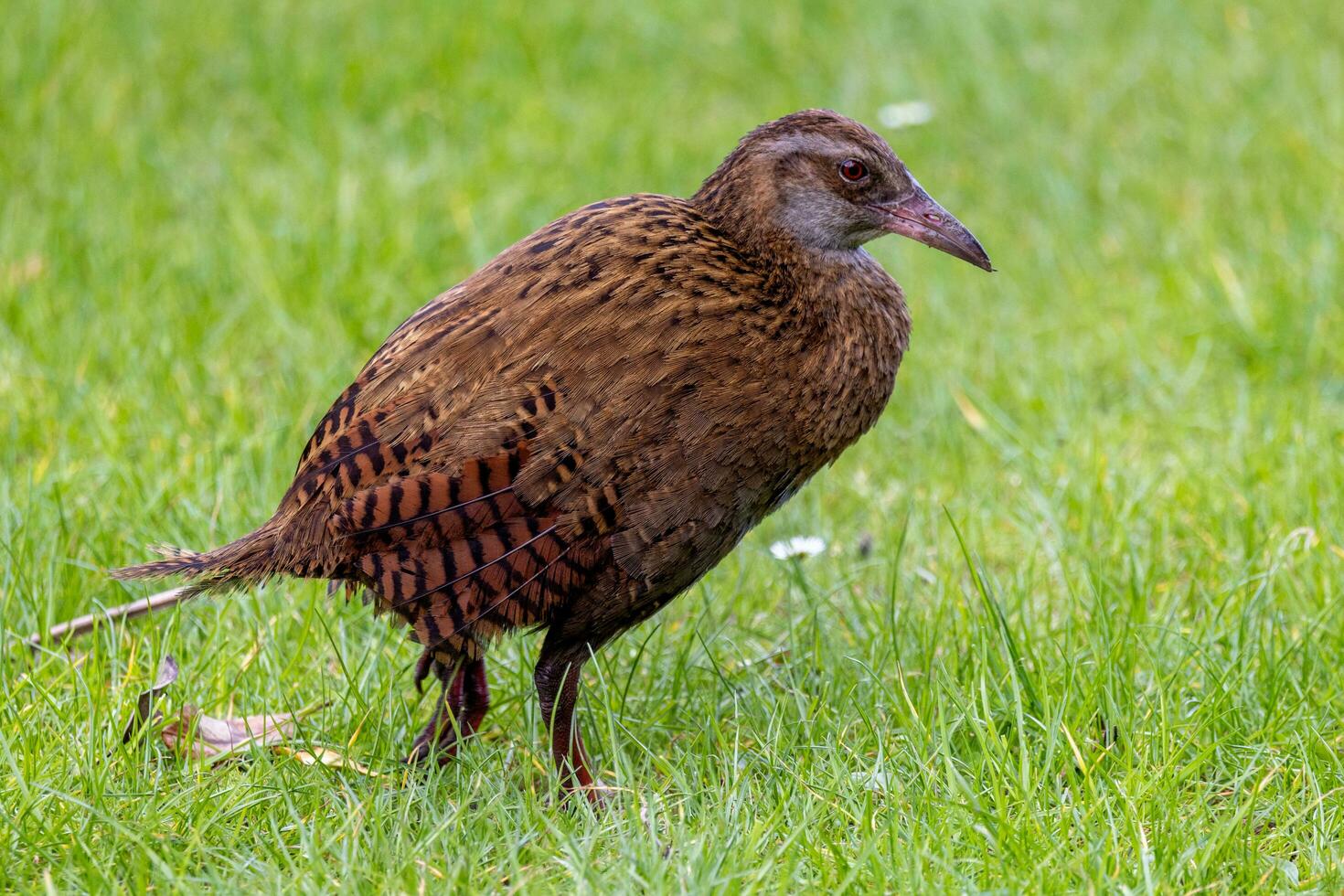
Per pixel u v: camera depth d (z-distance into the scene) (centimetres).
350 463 802
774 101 1838
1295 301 1394
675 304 820
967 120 1784
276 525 838
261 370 1304
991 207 1631
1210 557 1073
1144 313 1420
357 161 1628
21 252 1401
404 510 789
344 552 805
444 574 798
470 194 1562
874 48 1925
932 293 1473
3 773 830
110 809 801
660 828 804
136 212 1485
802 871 760
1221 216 1558
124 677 919
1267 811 816
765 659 977
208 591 855
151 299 1350
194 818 796
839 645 988
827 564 1101
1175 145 1703
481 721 909
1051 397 1301
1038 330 1414
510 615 814
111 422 1180
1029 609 1005
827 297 862
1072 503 1138
